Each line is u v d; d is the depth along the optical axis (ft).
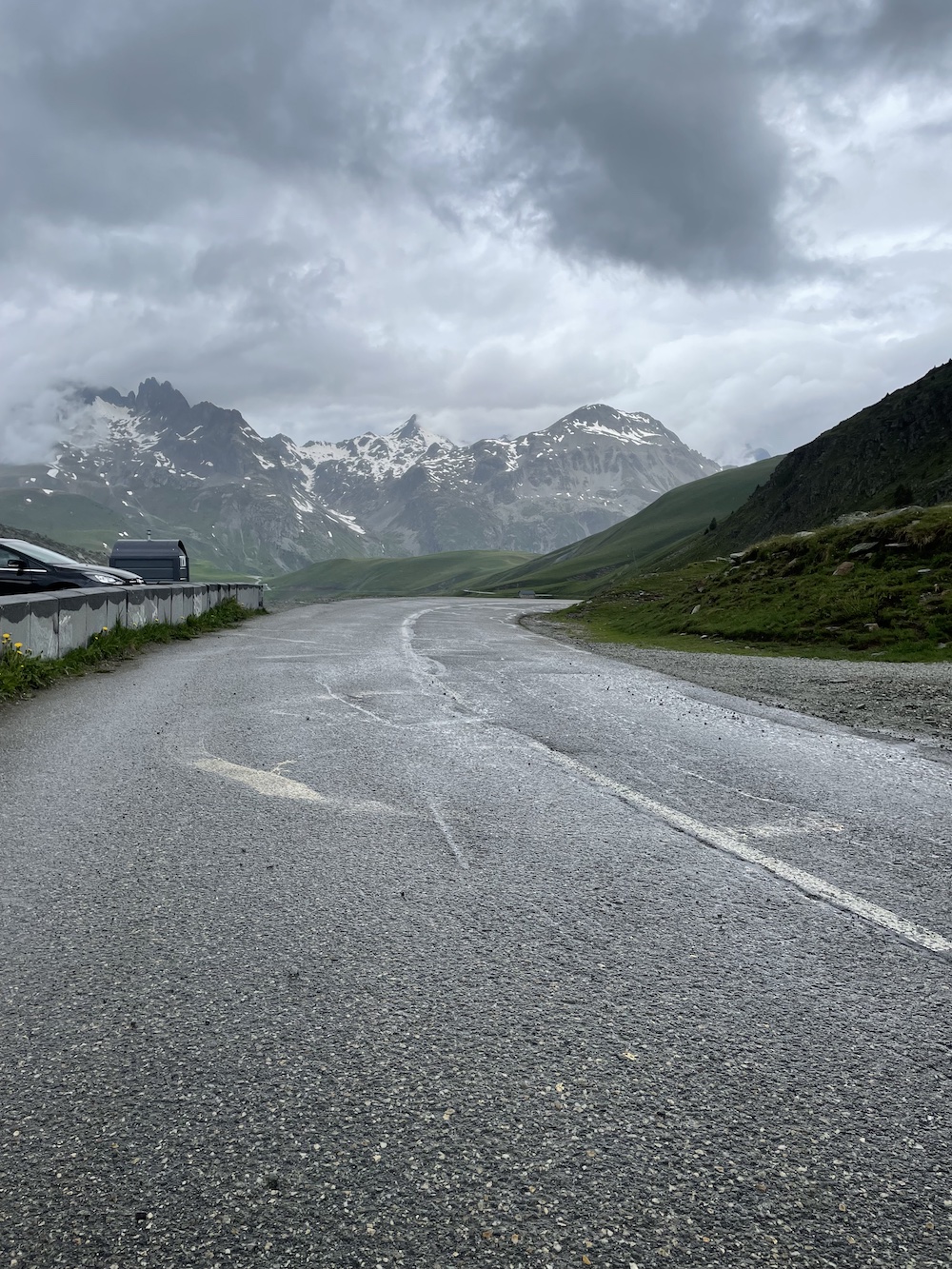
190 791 18.44
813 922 11.55
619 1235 5.90
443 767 20.98
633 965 10.16
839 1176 6.49
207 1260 5.67
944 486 416.26
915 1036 8.59
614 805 17.62
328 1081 7.68
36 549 67.87
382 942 10.78
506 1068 7.91
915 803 18.07
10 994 9.32
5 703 31.60
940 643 56.44
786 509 541.34
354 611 109.60
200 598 77.97
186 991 9.40
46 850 14.37
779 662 51.01
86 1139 6.88
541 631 82.33
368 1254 5.74
